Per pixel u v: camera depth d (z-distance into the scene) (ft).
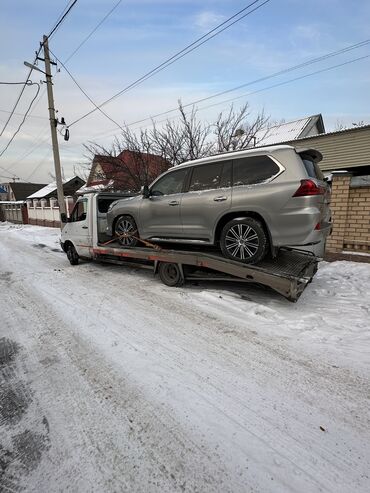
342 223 23.54
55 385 8.71
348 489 5.45
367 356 9.93
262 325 12.44
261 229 13.83
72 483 5.70
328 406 7.64
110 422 7.22
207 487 5.55
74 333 12.09
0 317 14.07
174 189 17.28
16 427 7.14
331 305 14.75
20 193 152.87
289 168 13.24
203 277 16.85
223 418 7.28
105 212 23.65
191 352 10.37
